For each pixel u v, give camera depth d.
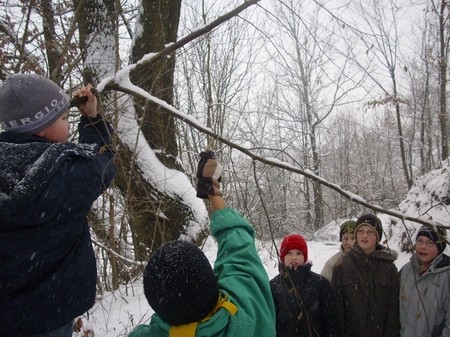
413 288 3.34
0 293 1.58
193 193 6.71
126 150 5.17
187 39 2.79
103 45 4.98
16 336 1.61
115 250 4.50
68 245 1.72
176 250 1.34
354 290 3.40
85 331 4.08
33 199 1.54
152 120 5.12
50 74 4.11
